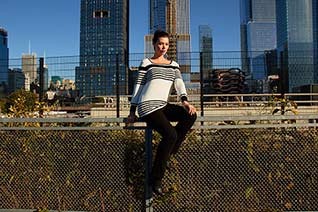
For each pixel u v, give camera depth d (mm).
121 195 4352
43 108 5898
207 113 10367
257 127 4156
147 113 3699
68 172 4465
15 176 4551
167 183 4258
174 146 3854
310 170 4258
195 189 4281
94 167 4414
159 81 3773
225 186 4281
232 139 4277
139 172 4289
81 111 10516
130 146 4328
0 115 5715
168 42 3926
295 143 4270
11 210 4438
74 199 4445
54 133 4484
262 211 4262
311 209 4246
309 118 4133
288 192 4270
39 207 4480
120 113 10617
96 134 4418
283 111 5102
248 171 4273
